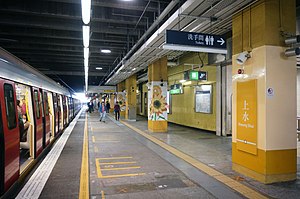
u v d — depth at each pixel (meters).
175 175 5.52
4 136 4.07
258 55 5.14
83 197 4.26
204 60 12.69
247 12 5.46
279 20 5.09
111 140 10.45
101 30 10.28
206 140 10.38
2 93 4.18
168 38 5.56
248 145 5.35
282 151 5.06
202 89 13.51
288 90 5.13
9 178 4.25
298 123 11.00
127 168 6.09
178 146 9.02
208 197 4.26
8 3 7.94
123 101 26.86
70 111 19.84
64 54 15.73
